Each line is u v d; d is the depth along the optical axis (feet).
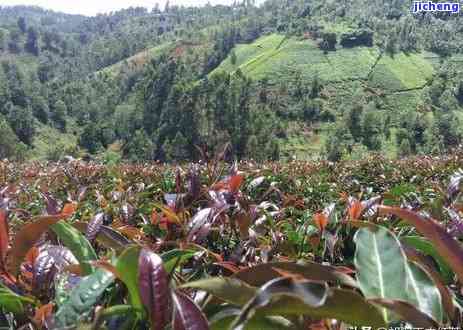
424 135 268.41
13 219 8.54
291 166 26.94
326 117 296.71
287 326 2.98
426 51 390.21
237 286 2.85
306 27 408.87
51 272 3.90
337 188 16.43
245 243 6.28
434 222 3.21
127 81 382.22
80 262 3.71
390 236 3.42
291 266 3.26
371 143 260.01
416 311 2.55
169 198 9.96
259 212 8.14
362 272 3.25
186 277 4.60
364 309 2.60
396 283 3.16
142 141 223.71
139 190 12.49
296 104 305.73
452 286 4.68
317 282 2.58
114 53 530.68
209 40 489.26
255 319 2.92
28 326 3.40
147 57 483.92
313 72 346.33
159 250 5.69
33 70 456.45
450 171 22.09
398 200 9.11
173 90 231.91
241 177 7.07
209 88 233.35
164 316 2.52
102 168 22.41
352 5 508.53
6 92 315.78
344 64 353.92
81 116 337.72
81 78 469.98
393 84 334.65
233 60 402.72
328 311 2.63
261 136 228.22
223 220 6.86
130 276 2.77
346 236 6.86
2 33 530.27
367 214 6.78
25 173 23.49
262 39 437.17
